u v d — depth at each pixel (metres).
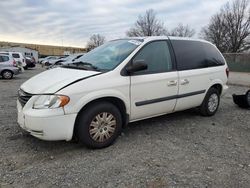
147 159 4.05
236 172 3.72
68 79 4.16
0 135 4.90
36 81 4.43
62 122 3.94
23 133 5.01
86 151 4.29
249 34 58.69
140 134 5.13
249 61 25.95
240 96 7.55
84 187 3.28
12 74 17.03
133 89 4.64
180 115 6.55
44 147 4.40
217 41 62.06
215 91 6.42
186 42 5.79
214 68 6.27
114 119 4.47
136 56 4.77
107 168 3.74
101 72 4.40
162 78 5.04
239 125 5.95
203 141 4.88
